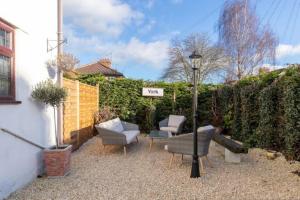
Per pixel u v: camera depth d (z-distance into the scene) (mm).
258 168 5488
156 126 11250
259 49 17969
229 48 18344
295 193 4055
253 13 18141
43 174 5074
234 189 4277
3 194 3809
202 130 5207
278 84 6379
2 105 3812
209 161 6035
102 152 7191
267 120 6766
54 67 5855
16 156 4188
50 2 5625
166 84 11398
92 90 9672
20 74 4395
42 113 5238
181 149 5461
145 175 5078
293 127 5398
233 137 9266
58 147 5285
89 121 9234
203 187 4387
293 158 5551
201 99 11258
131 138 7324
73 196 4000
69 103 6840
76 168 5562
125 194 4090
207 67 19031
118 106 11078
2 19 3850
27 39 4648
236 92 9039
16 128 4211
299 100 5215
